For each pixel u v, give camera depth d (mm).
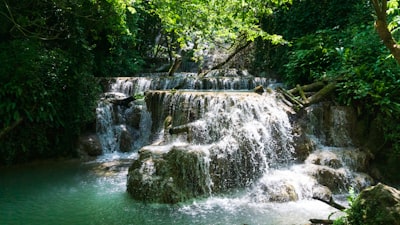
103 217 5402
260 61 13703
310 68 10125
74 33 9867
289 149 7734
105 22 10266
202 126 7953
